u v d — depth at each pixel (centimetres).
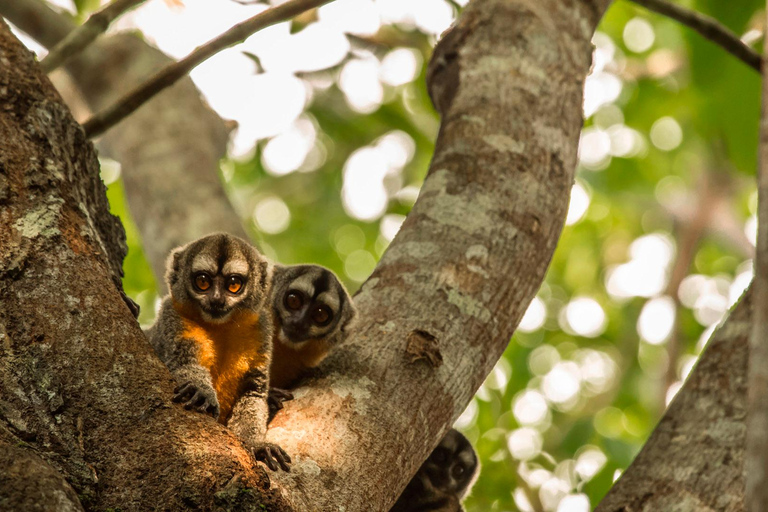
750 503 411
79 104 1680
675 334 1922
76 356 603
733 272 2403
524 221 861
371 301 809
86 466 558
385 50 1841
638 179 2180
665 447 812
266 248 2439
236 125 1633
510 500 1730
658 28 1912
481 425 1941
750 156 1317
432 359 754
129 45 1515
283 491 593
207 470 564
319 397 712
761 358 433
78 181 782
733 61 1234
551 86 963
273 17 932
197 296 921
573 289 2417
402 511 1074
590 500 1451
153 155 1365
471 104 946
